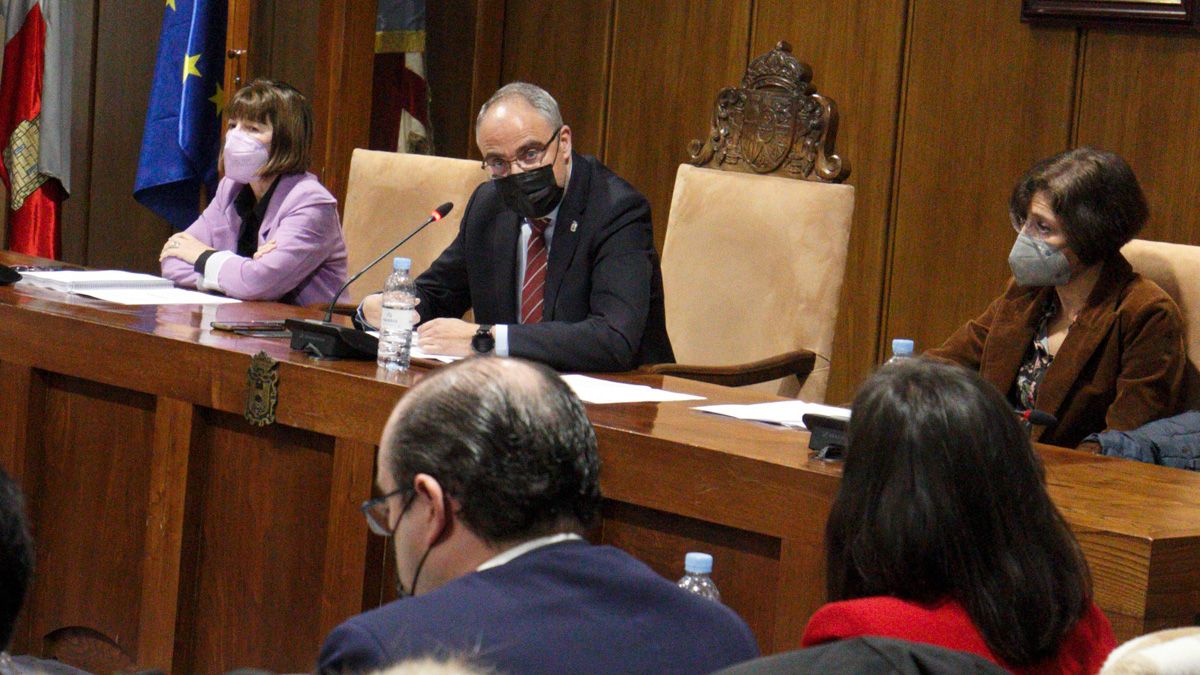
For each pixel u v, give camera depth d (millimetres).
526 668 1416
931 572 1521
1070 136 5293
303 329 3213
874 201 5715
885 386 1601
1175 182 5078
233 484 3199
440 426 1575
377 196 5254
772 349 4316
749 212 4418
